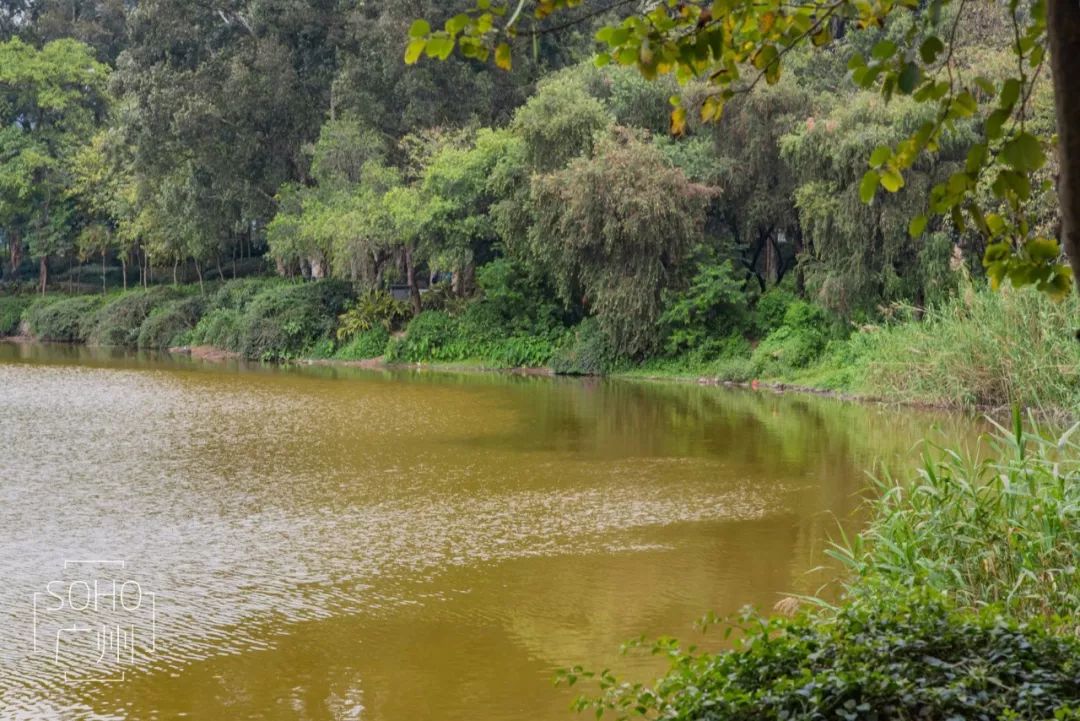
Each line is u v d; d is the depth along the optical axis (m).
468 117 43.31
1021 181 4.08
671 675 6.02
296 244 44.09
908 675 5.16
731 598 11.26
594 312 38.06
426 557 12.90
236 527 14.29
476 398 28.75
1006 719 4.64
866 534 10.27
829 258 30.48
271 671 9.41
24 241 62.22
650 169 32.44
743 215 35.47
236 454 19.86
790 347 31.44
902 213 28.62
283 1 45.88
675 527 14.27
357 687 9.06
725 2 4.52
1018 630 5.68
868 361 27.61
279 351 43.38
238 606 11.09
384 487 16.88
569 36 46.16
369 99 43.62
